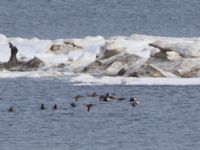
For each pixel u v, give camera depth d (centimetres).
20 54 7950
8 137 5134
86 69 7188
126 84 6581
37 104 6053
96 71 7112
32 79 7012
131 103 5938
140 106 5916
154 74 6769
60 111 5797
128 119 5562
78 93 6384
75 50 8006
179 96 6203
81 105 5956
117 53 7225
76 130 5291
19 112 5800
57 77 7050
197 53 6881
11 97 6325
